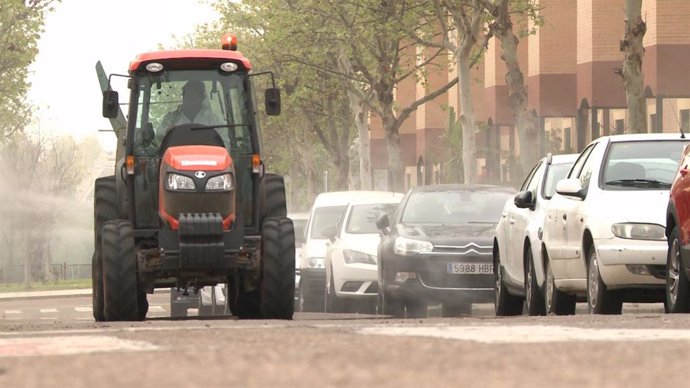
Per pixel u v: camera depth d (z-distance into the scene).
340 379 13.91
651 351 17.45
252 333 22.38
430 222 61.81
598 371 14.67
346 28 130.25
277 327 24.86
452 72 183.75
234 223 45.03
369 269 71.00
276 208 47.59
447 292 58.09
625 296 40.28
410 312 61.56
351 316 62.38
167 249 44.62
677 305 37.19
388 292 59.59
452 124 156.12
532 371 14.72
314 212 83.94
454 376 14.16
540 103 133.00
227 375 14.46
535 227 46.59
